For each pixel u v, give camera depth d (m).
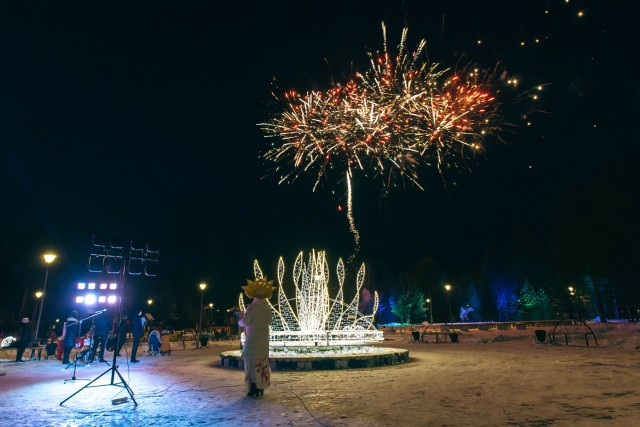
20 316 38.44
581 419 5.09
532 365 10.50
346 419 5.40
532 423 4.99
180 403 6.75
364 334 13.59
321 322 14.56
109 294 29.89
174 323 67.62
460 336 25.86
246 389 7.23
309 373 9.85
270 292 7.62
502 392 6.93
